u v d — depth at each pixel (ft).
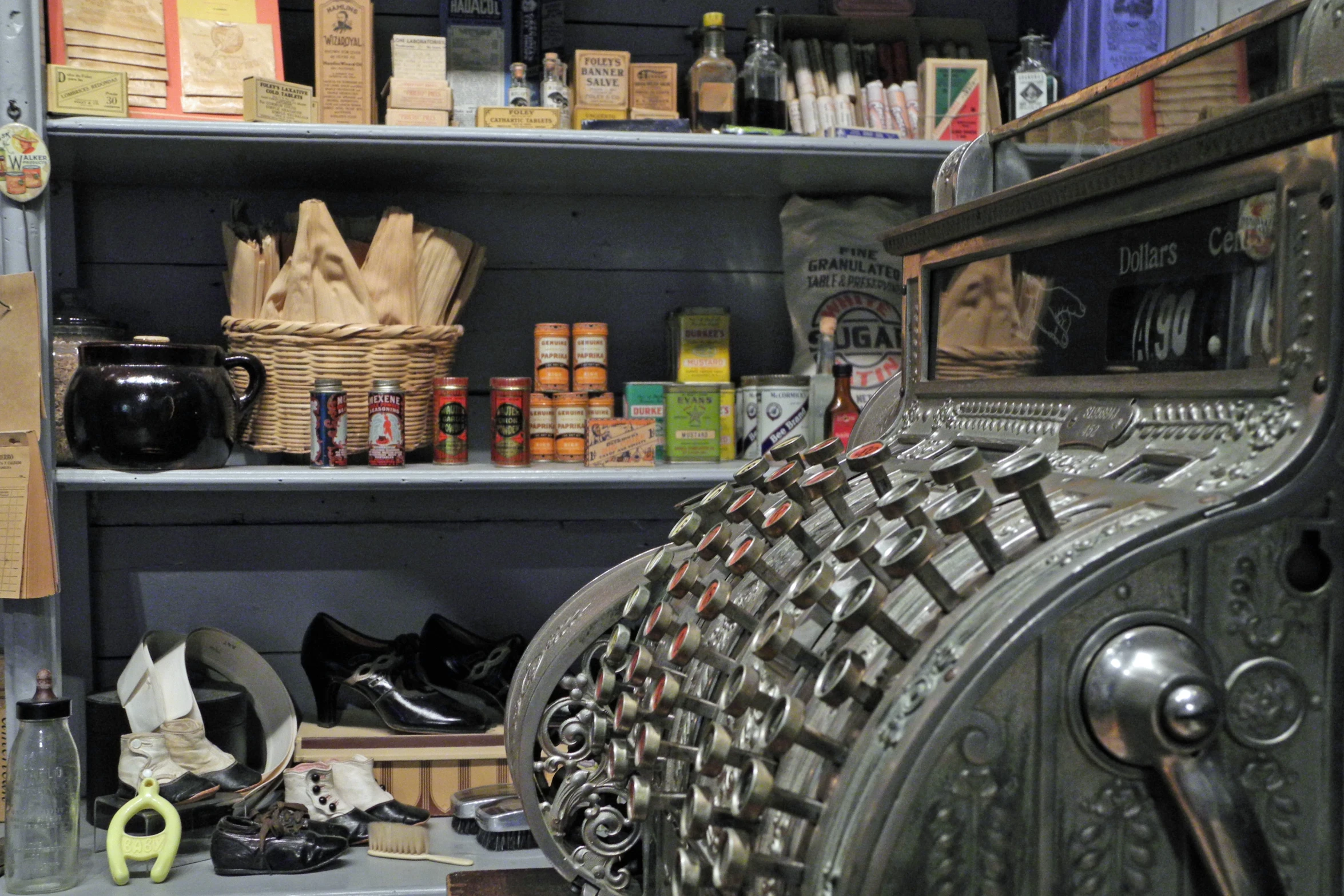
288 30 6.70
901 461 3.14
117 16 5.76
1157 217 2.37
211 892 5.28
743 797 1.99
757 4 7.09
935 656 1.95
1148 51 6.24
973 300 3.13
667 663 3.07
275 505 6.89
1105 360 2.55
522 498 7.11
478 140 5.76
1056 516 2.18
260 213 6.82
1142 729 1.86
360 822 5.90
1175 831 1.98
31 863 5.24
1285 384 2.02
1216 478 2.03
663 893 2.94
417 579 7.04
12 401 5.47
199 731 5.86
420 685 6.47
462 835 5.99
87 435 5.57
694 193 7.08
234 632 6.88
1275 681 1.97
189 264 6.78
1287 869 2.00
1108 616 1.91
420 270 6.34
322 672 6.37
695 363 6.63
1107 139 3.12
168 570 6.81
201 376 5.72
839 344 6.90
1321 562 1.99
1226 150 2.12
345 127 5.66
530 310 7.09
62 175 6.41
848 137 6.12
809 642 2.50
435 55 6.21
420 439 6.35
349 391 6.08
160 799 5.50
